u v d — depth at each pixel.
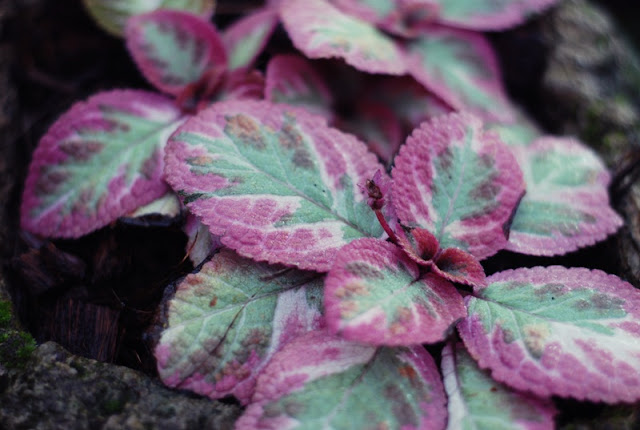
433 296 0.33
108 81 0.41
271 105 0.35
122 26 0.39
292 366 0.32
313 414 0.31
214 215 0.33
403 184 0.34
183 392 0.33
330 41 0.36
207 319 0.33
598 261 0.37
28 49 0.41
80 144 0.36
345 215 0.34
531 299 0.33
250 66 0.39
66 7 0.42
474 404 0.32
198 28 0.38
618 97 0.42
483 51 0.39
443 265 0.34
